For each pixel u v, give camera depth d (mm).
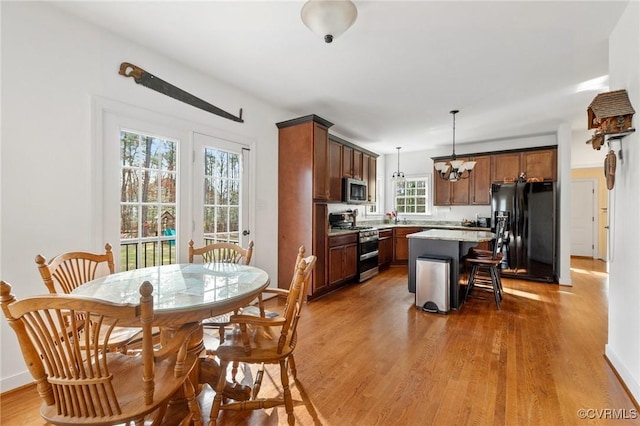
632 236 1828
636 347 1746
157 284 1644
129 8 1976
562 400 1728
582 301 3609
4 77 1772
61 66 2002
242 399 1669
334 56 2588
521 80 3029
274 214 3822
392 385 1881
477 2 1889
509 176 5195
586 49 2439
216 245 2512
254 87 3254
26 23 1854
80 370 1033
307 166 3645
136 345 2312
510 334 2646
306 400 1737
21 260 1842
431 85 3168
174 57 2621
